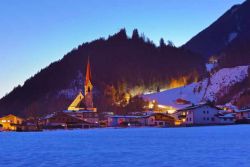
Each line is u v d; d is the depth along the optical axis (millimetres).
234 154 53812
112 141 87688
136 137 101688
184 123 196750
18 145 80062
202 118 192500
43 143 85688
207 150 60125
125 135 114750
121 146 72812
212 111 193250
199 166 43938
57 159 53062
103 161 50094
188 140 83625
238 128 136625
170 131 135000
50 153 61500
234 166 43062
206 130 129125
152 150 63156
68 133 144250
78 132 153250
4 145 80312
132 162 48562
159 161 48906
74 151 64438
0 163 49312
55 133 148750
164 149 64312
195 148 64062
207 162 46688
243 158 49344
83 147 72312
